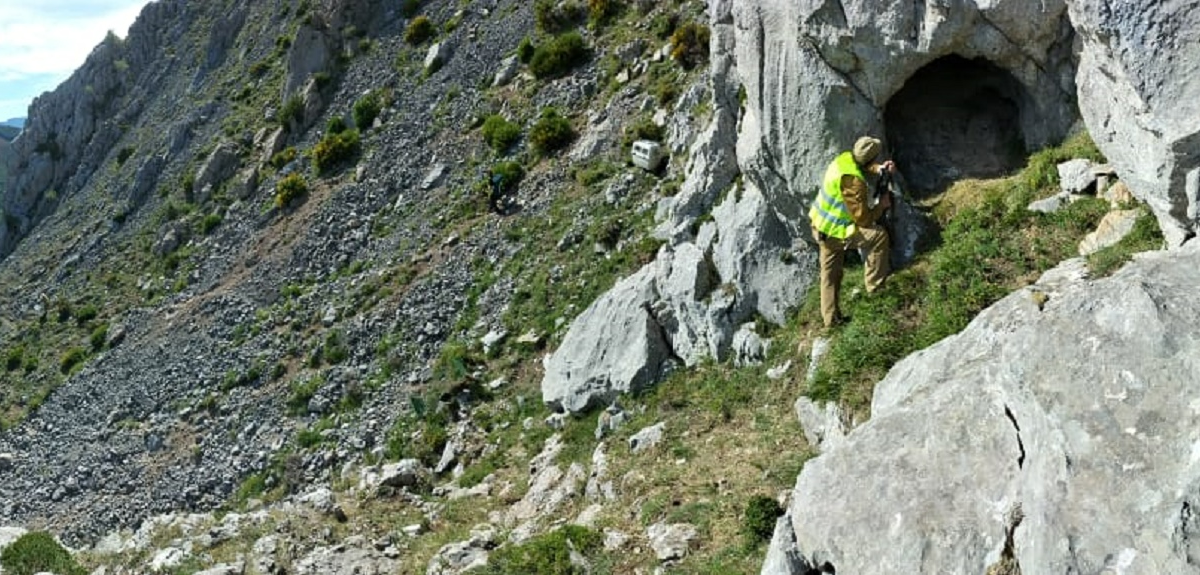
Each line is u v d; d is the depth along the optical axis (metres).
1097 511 6.48
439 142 41.06
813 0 14.30
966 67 15.68
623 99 34.94
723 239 18.88
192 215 50.12
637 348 19.73
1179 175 9.47
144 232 52.56
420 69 47.78
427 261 33.66
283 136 50.50
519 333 26.52
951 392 8.78
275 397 31.06
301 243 40.53
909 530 7.98
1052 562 6.55
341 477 24.73
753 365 17.02
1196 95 8.77
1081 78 11.94
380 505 20.00
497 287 29.36
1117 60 9.48
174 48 75.19
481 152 38.34
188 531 19.08
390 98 47.19
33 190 74.62
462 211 35.31
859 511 8.47
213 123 58.25
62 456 35.44
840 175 14.12
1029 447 7.36
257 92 58.28
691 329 19.00
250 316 38.00
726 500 13.55
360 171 42.97
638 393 19.38
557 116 36.62
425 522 18.30
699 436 16.20
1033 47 13.41
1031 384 7.38
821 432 13.70
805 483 9.16
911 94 16.03
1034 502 7.00
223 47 67.88
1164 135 9.12
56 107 77.56
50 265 57.53
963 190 14.71
